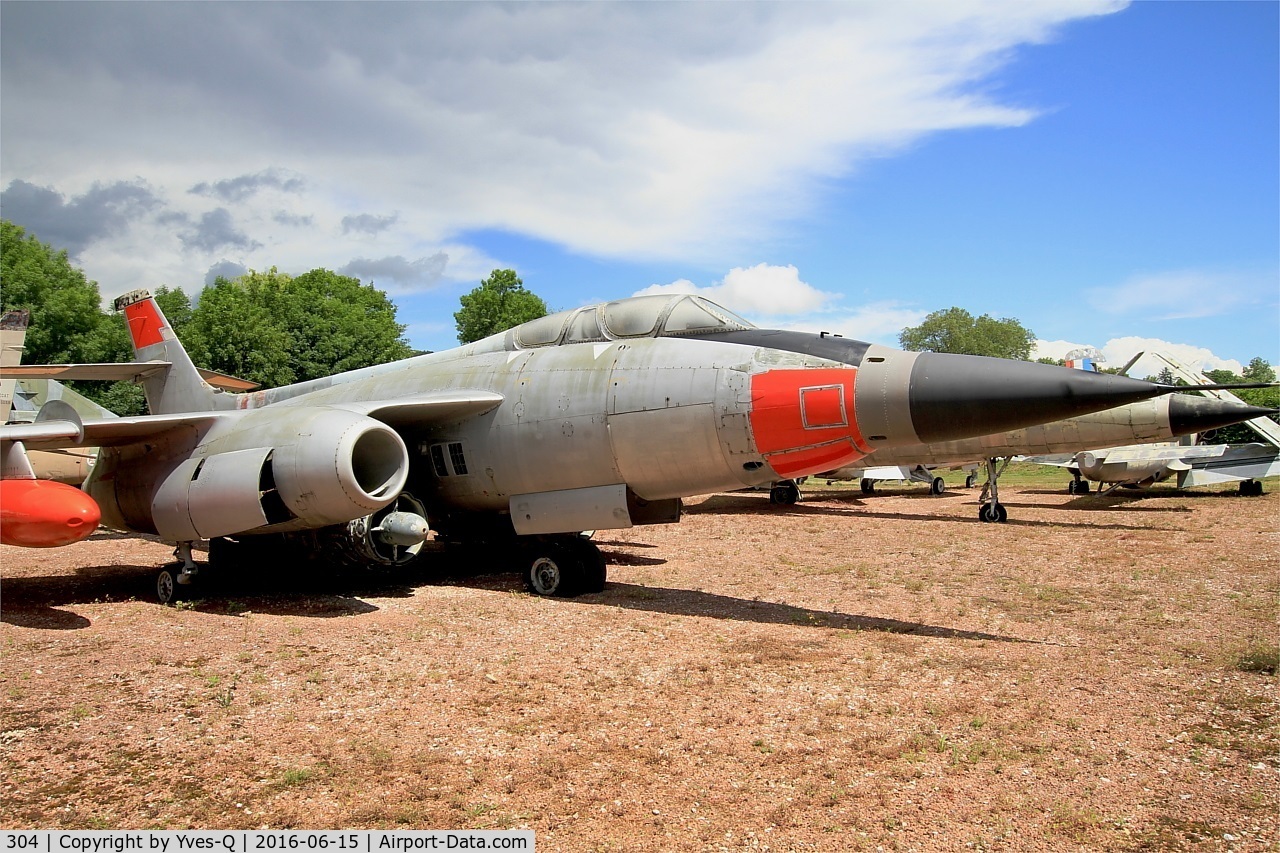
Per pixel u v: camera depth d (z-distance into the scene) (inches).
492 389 396.5
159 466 394.6
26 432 348.5
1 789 174.2
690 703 228.1
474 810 164.2
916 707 224.4
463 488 408.2
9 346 486.0
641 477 356.8
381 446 362.6
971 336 2559.1
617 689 240.4
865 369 309.7
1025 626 318.3
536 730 207.8
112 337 1540.4
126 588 424.2
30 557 547.2
